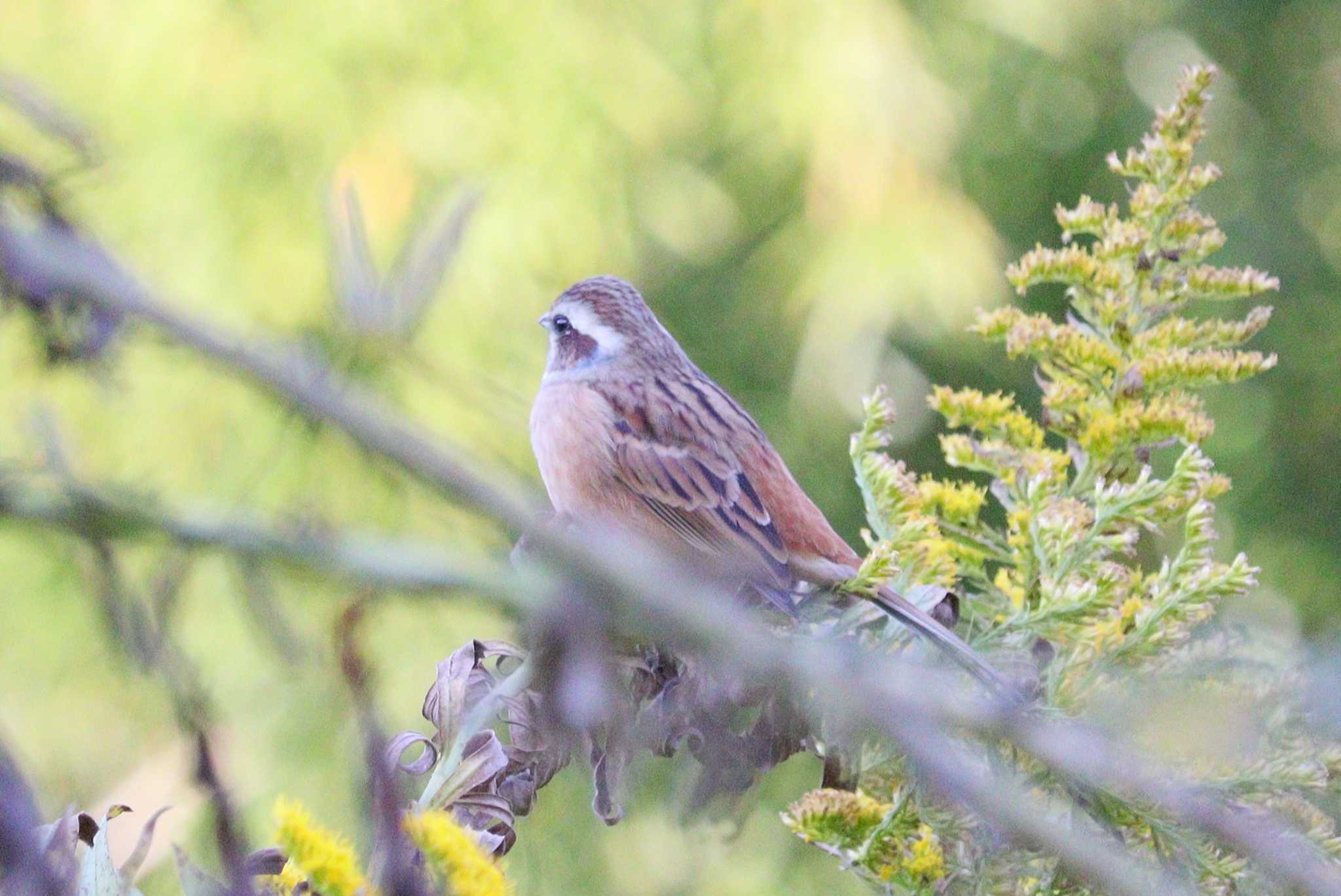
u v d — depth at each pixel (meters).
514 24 14.48
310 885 3.45
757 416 17.86
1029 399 18.44
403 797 3.84
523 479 2.02
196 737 2.51
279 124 13.66
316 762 11.60
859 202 15.94
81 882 3.51
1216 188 19.61
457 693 3.92
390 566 1.94
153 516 1.89
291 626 2.16
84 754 11.45
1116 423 5.13
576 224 14.36
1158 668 4.36
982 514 15.15
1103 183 19.11
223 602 11.16
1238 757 3.94
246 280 13.20
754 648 2.19
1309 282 19.67
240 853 2.53
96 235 2.32
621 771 4.14
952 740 3.97
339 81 13.87
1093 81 19.36
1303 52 20.33
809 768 14.34
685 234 17.39
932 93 16.33
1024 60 18.75
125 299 1.87
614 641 3.92
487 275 13.56
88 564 2.01
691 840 5.34
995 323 5.38
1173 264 5.38
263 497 7.46
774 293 17.42
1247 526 19.06
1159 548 7.16
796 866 13.94
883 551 4.66
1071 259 5.37
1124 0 19.14
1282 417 19.50
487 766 3.84
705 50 16.28
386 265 12.57
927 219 16.05
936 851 4.28
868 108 15.92
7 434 7.38
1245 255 19.42
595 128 14.82
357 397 1.92
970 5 17.95
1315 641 4.18
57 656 12.36
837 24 16.02
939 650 4.61
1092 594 4.52
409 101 14.02
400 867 2.81
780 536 8.26
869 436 5.05
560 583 2.05
